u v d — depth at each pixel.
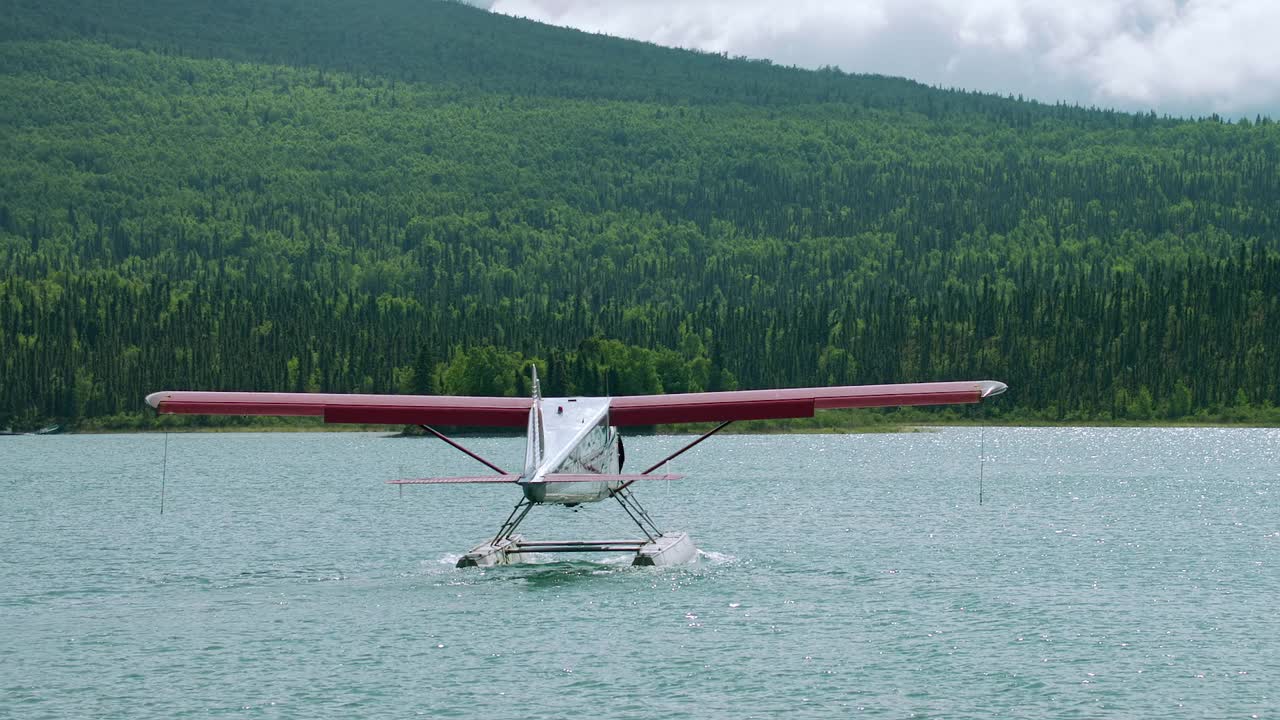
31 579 82.94
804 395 70.25
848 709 51.06
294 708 51.12
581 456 70.94
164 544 102.94
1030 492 160.25
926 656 59.06
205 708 51.16
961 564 87.88
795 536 106.56
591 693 53.00
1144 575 83.19
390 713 50.47
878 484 175.00
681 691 53.31
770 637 62.44
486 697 52.50
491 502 146.50
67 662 58.19
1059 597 74.06
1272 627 65.62
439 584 76.81
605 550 81.00
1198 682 54.94
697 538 105.12
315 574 83.88
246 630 64.38
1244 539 104.19
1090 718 50.03
